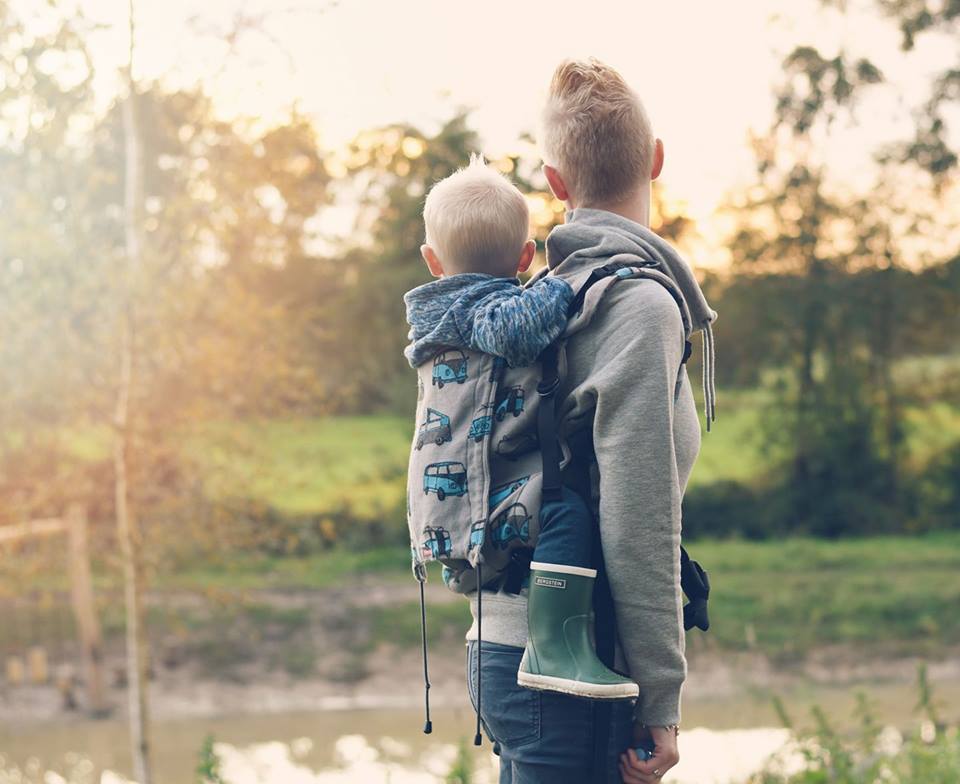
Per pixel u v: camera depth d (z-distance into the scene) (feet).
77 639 46.85
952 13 65.21
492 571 6.58
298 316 29.07
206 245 26.25
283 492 32.32
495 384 6.58
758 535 68.23
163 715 41.96
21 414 25.93
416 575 6.95
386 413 72.54
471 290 6.77
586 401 6.38
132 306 24.80
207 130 25.58
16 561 30.89
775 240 69.92
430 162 64.59
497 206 7.02
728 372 72.38
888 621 49.70
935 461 70.95
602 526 6.25
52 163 24.67
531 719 6.40
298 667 45.96
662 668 6.25
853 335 69.87
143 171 24.99
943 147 66.95
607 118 7.00
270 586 52.95
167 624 48.19
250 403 27.09
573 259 6.81
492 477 6.59
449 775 16.90
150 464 27.58
